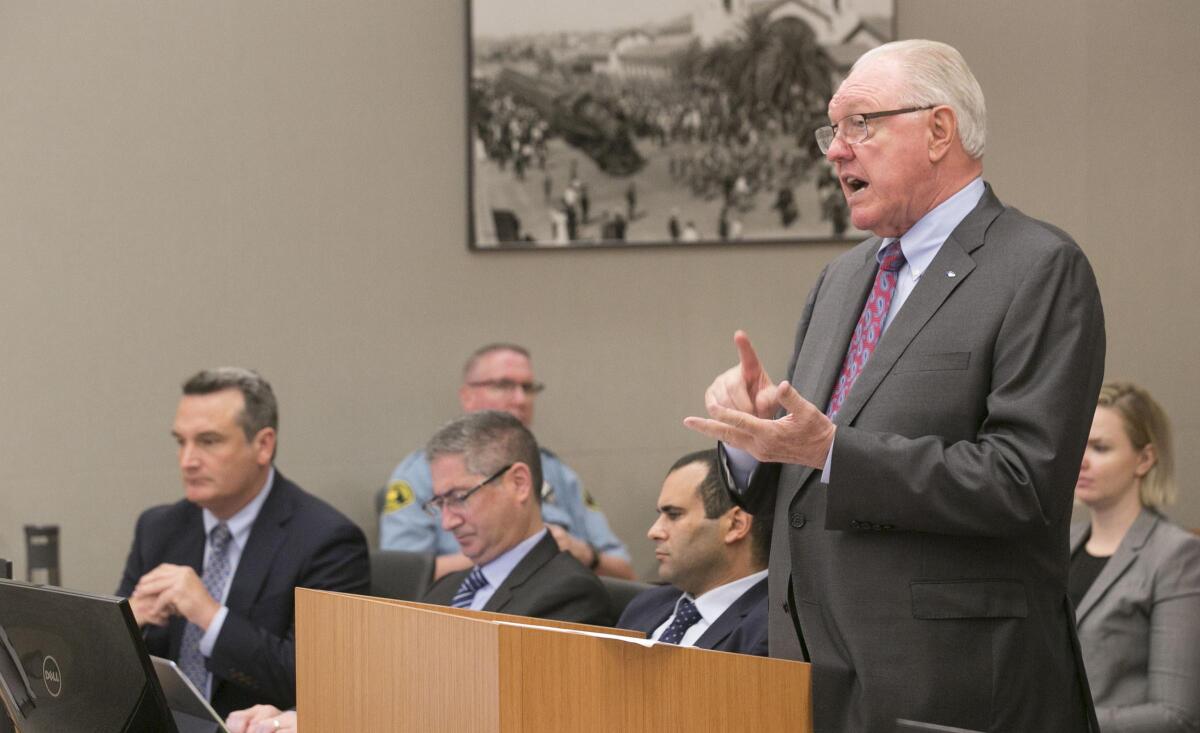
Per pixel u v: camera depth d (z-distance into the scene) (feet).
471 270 34.71
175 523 24.57
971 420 12.87
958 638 12.57
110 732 12.78
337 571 23.07
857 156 13.56
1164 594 21.13
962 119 13.50
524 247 34.88
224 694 22.38
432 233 34.37
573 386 35.60
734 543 19.40
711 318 36.78
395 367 34.09
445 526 21.56
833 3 37.06
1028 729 12.75
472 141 34.37
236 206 32.73
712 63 36.09
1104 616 21.48
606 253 35.81
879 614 12.69
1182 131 40.47
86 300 31.58
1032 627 12.77
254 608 22.65
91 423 31.65
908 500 12.22
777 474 14.34
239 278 32.78
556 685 10.49
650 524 36.37
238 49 32.68
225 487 23.12
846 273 15.05
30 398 31.19
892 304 13.97
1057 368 12.51
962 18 38.50
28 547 25.59
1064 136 39.42
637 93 35.53
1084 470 22.47
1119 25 39.88
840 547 12.99
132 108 31.86
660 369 36.40
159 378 32.19
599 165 35.35
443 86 34.40
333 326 33.58
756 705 11.47
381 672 11.63
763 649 18.11
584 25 34.96
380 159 33.88
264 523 23.38
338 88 33.50
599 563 31.45
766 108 36.68
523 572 21.02
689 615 19.76
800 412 12.11
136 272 31.99
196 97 32.35
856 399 13.26
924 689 12.49
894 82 13.48
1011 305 12.80
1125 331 40.01
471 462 21.34
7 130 30.89
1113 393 22.57
